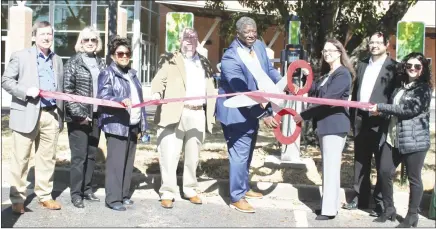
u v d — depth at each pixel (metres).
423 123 5.38
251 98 5.50
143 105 5.57
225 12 14.43
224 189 6.80
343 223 5.65
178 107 5.88
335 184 5.74
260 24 10.41
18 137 5.34
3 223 5.23
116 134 5.71
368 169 6.09
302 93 5.68
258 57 5.93
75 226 5.25
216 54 23.89
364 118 5.91
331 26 9.66
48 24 5.45
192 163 6.20
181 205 6.18
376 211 5.91
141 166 7.61
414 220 5.50
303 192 6.70
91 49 5.80
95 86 5.78
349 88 5.63
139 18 23.23
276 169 7.64
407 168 5.48
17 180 5.45
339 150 5.71
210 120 6.14
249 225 5.50
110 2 10.60
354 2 9.53
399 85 5.61
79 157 5.88
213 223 5.53
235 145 5.93
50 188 5.80
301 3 9.53
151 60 26.52
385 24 9.62
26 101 5.26
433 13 22.89
